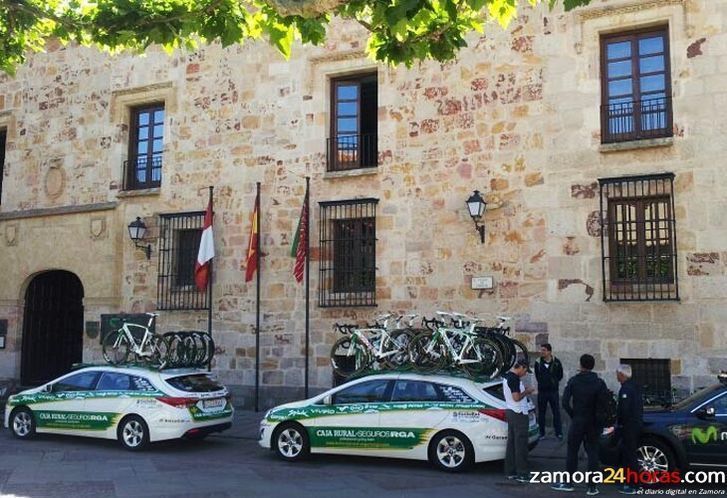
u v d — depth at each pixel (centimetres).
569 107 1420
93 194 1905
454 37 902
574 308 1374
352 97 1689
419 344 1205
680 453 924
